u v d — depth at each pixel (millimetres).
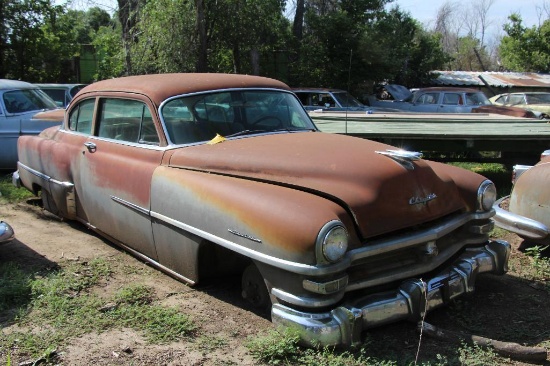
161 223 4172
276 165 3703
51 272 4598
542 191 4957
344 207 3340
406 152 3768
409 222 3496
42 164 6035
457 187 4086
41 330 3598
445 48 53406
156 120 4402
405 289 3439
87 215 5340
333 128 8570
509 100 18672
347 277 3203
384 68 21750
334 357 3172
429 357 3291
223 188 3660
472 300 4172
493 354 3295
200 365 3176
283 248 3174
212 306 3934
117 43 19375
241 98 4684
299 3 21484
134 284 4328
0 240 4602
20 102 8766
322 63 20969
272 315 3318
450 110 15875
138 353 3311
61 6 19172
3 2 17844
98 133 5215
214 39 18406
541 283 4543
